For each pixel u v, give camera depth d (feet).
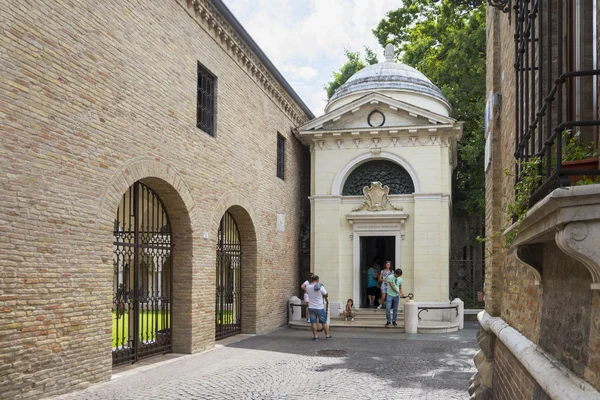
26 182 24.64
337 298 68.59
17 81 24.29
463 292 72.59
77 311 27.63
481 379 23.00
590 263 7.52
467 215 88.12
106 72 30.83
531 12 12.59
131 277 41.60
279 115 64.03
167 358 38.58
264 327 56.75
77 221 27.96
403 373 34.17
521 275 15.96
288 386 30.07
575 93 10.90
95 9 30.01
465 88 84.64
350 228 69.87
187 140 40.50
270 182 60.18
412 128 67.10
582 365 8.88
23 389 23.97
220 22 46.01
